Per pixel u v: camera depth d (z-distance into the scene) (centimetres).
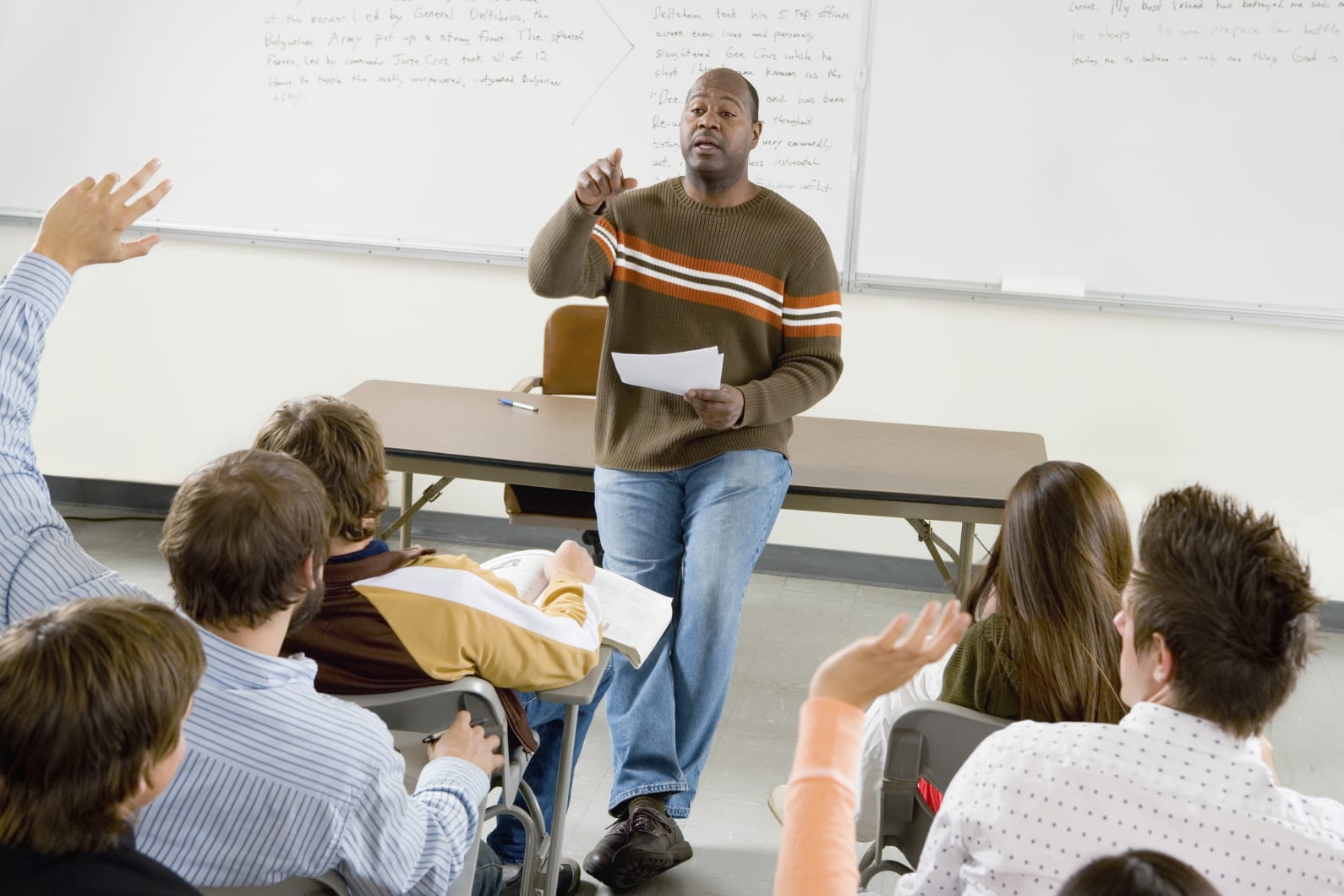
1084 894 64
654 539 247
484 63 370
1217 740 101
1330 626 366
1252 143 338
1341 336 347
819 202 362
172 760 94
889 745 152
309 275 395
